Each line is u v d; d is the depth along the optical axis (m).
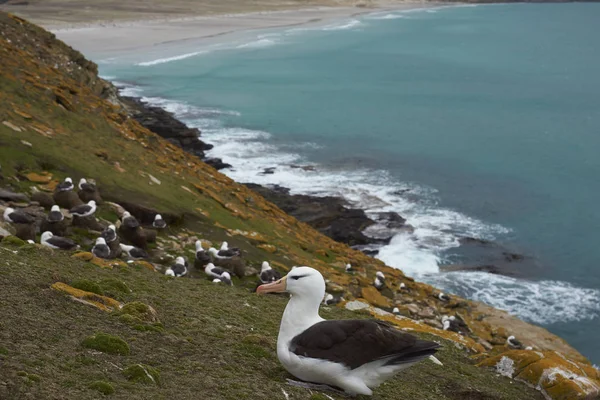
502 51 151.12
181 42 141.62
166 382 7.91
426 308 26.27
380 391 9.97
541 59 140.00
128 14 189.25
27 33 50.88
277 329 12.54
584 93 103.06
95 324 9.44
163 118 65.44
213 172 39.53
